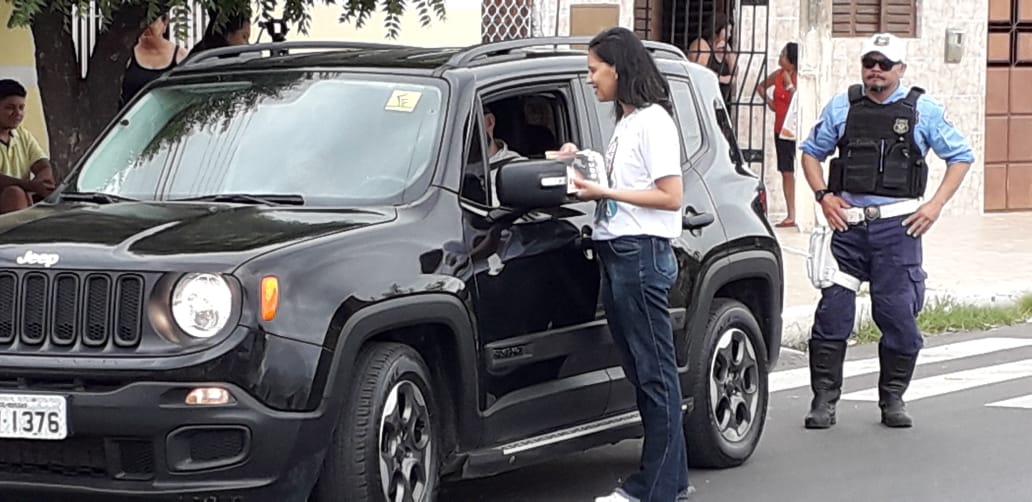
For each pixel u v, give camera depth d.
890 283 8.66
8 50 11.75
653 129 6.40
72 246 5.55
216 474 5.36
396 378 5.85
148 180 6.62
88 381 5.38
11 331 5.49
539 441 6.53
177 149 6.71
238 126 6.70
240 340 5.32
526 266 6.43
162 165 6.66
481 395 6.19
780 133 16.03
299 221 5.90
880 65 8.50
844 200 8.70
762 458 8.05
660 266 6.44
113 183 6.68
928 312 12.45
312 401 5.43
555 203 6.21
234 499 5.38
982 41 18.08
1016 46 18.44
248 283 5.38
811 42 15.70
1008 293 13.05
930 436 8.54
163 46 10.30
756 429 7.96
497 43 6.99
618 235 6.41
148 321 5.38
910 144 8.56
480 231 6.28
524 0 15.43
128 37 9.25
